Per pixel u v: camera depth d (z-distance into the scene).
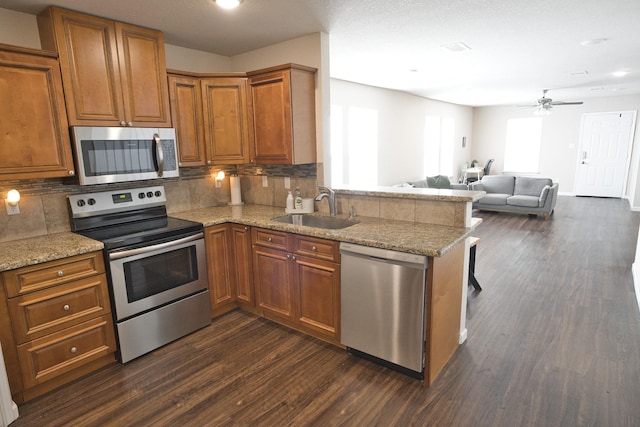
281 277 2.92
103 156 2.58
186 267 2.88
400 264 2.20
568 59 4.45
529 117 10.02
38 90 2.29
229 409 2.10
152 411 2.10
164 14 2.60
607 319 3.08
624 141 8.90
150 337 2.68
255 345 2.78
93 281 2.38
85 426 1.99
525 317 3.14
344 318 2.55
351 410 2.08
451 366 2.46
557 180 9.88
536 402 2.11
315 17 2.80
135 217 3.04
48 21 2.40
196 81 3.16
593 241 5.46
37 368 2.19
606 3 2.66
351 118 6.23
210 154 3.29
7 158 2.20
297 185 3.51
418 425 1.96
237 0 2.39
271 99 3.13
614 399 2.12
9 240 2.46
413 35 3.35
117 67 2.66
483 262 4.61
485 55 4.19
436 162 9.11
